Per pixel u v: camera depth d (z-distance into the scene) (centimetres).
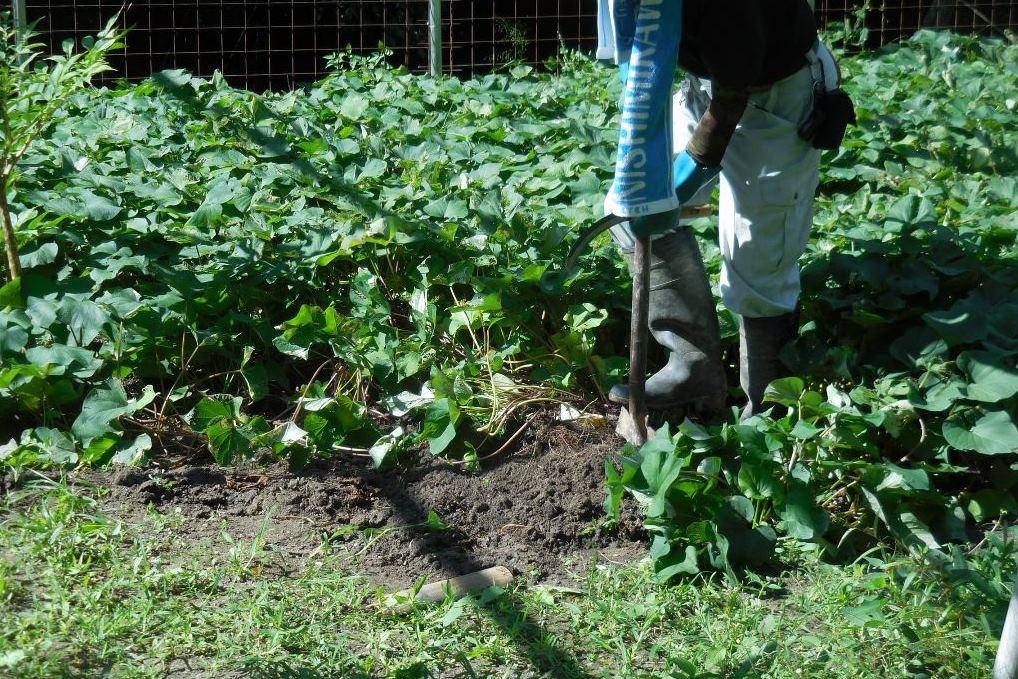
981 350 391
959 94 816
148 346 407
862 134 673
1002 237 485
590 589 309
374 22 1315
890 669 270
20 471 350
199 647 271
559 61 1045
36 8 1197
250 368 412
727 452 343
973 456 376
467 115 720
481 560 328
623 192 333
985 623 279
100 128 636
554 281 434
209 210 479
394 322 471
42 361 384
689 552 310
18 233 448
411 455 383
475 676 265
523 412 406
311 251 468
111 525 319
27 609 282
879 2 1298
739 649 274
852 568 318
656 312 385
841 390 397
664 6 316
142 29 1172
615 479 328
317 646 275
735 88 332
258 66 1332
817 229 512
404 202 523
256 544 315
